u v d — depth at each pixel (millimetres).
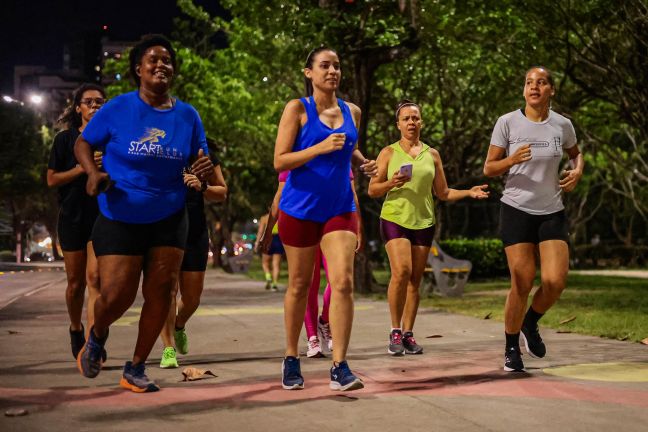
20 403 5262
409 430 4508
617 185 44969
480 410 5027
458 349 8070
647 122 17797
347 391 5680
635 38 16359
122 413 4949
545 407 5109
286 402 5297
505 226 6492
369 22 17531
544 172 6395
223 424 4648
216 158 6098
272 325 10641
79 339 7250
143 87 5336
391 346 7629
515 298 6473
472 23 19547
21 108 54969
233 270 34656
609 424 4645
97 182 5070
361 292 18672
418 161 7844
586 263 42125
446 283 17125
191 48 38875
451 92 25453
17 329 10258
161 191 5297
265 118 31094
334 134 5391
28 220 73188
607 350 7871
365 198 33562
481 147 27688
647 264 41781
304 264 5785
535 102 6426
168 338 6871
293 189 5727
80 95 6848
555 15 17297
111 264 5254
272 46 22875
